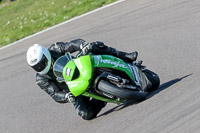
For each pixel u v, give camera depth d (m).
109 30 41.88
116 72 20.73
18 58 45.81
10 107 31.73
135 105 21.09
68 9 60.56
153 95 21.53
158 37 34.06
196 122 16.27
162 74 25.53
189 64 25.28
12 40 56.41
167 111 18.52
